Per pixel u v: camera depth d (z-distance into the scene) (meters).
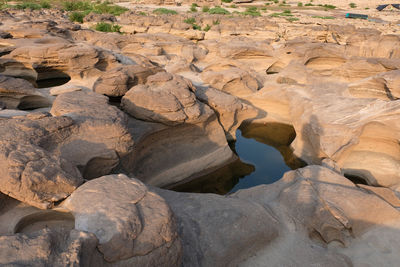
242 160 14.80
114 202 5.51
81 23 46.31
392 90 14.98
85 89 18.53
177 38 33.34
